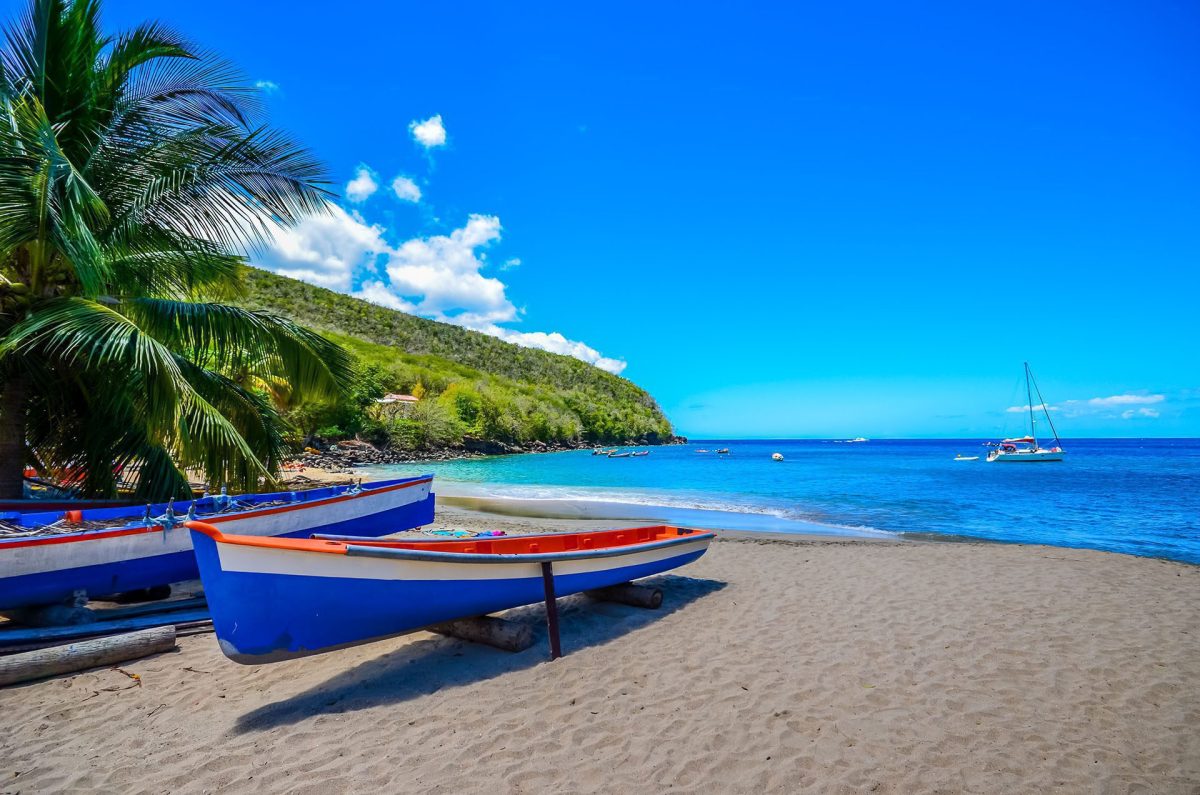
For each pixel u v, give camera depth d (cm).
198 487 1264
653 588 738
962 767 385
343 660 556
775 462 6225
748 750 402
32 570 567
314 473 2814
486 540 668
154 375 765
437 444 6338
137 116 895
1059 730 436
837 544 1216
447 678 517
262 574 434
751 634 640
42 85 814
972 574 927
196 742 410
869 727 436
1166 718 456
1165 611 728
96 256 715
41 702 470
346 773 371
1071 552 1122
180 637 620
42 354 824
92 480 915
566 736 419
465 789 354
